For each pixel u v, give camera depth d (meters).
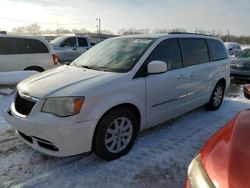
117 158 3.56
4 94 5.84
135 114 3.77
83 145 3.12
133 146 3.93
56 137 2.97
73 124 2.99
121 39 4.58
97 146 3.28
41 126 2.98
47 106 3.06
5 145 3.88
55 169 3.29
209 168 1.77
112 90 3.32
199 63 5.09
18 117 3.23
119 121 3.50
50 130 2.95
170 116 4.43
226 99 7.06
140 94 3.69
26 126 3.11
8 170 3.24
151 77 3.86
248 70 10.07
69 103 3.00
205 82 5.24
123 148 3.61
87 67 4.01
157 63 3.66
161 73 4.04
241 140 1.97
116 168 3.34
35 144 3.22
